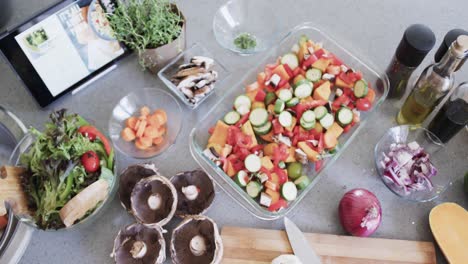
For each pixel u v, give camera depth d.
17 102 1.06
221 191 0.98
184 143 1.04
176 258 0.85
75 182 0.89
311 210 0.97
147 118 1.00
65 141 0.89
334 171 1.01
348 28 1.16
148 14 0.99
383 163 0.98
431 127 1.00
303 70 1.07
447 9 1.18
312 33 1.10
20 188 0.89
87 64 1.04
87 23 0.97
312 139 0.99
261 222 0.95
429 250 0.91
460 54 0.83
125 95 1.08
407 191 0.95
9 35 0.88
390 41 1.15
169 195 0.87
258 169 0.94
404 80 1.03
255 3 1.17
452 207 0.94
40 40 0.92
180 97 1.04
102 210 0.95
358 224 0.91
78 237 0.94
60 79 1.01
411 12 1.18
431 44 0.91
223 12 1.15
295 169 0.96
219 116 1.03
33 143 0.94
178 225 0.86
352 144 1.03
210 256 0.84
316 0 1.19
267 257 0.91
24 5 1.14
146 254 0.85
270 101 1.03
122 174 0.92
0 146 1.06
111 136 1.01
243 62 1.12
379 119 1.06
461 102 0.93
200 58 1.04
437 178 0.98
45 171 0.89
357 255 0.90
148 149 1.01
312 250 0.90
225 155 0.97
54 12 0.91
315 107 1.01
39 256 0.93
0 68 1.09
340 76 1.05
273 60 1.09
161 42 1.01
